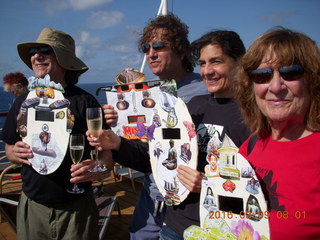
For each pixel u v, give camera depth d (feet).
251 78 3.79
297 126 3.59
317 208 3.13
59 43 6.76
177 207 5.11
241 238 3.62
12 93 14.01
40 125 6.20
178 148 4.80
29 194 6.24
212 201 3.90
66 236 6.21
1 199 8.50
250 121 4.24
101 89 6.42
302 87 3.34
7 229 10.98
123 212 12.52
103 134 5.47
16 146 6.31
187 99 6.53
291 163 3.44
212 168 3.89
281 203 3.38
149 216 6.87
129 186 15.67
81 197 6.33
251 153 4.14
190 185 4.41
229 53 4.73
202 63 5.05
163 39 6.69
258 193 3.47
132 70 6.29
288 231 3.28
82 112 6.51
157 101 6.05
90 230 6.43
